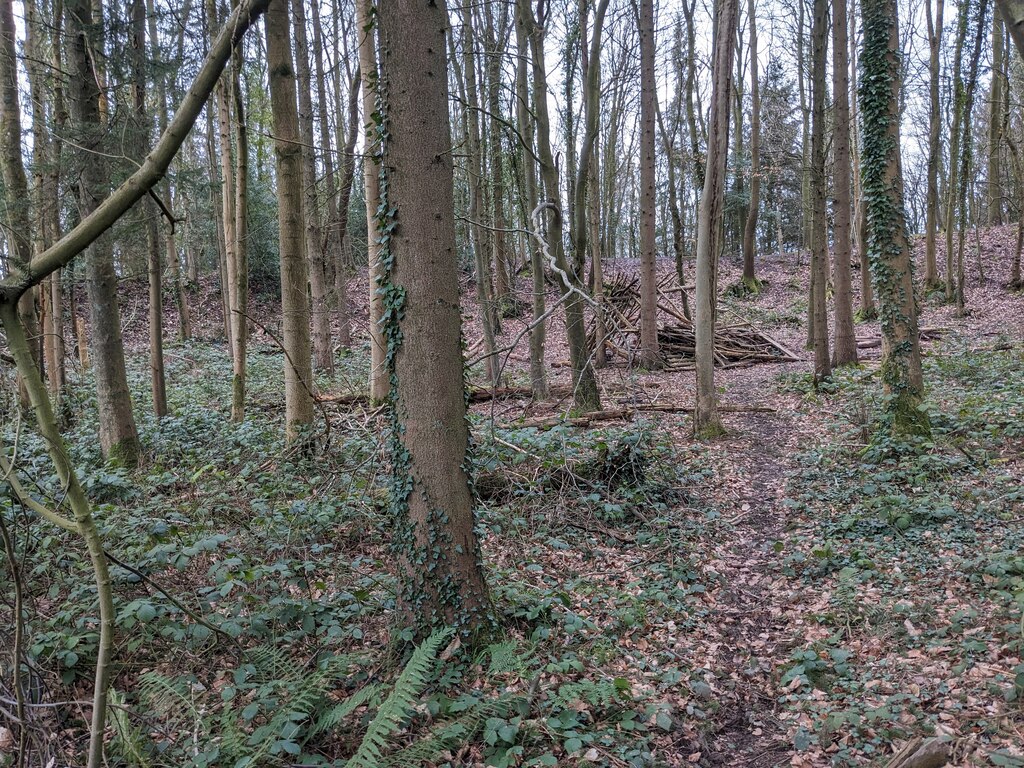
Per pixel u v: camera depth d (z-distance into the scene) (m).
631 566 6.14
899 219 8.72
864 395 11.78
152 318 10.17
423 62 3.97
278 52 7.80
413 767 3.02
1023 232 21.36
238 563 4.66
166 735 3.35
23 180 8.55
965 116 18.62
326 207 19.14
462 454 4.24
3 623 3.60
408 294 4.11
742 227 35.56
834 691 4.05
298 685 3.60
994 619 4.47
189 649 4.00
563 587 5.58
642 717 3.80
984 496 6.72
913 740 2.78
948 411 9.75
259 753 2.98
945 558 5.59
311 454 8.05
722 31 9.75
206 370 15.83
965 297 21.64
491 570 5.60
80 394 12.15
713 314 10.73
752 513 7.55
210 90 2.22
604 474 7.72
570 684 3.86
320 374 15.52
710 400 10.69
